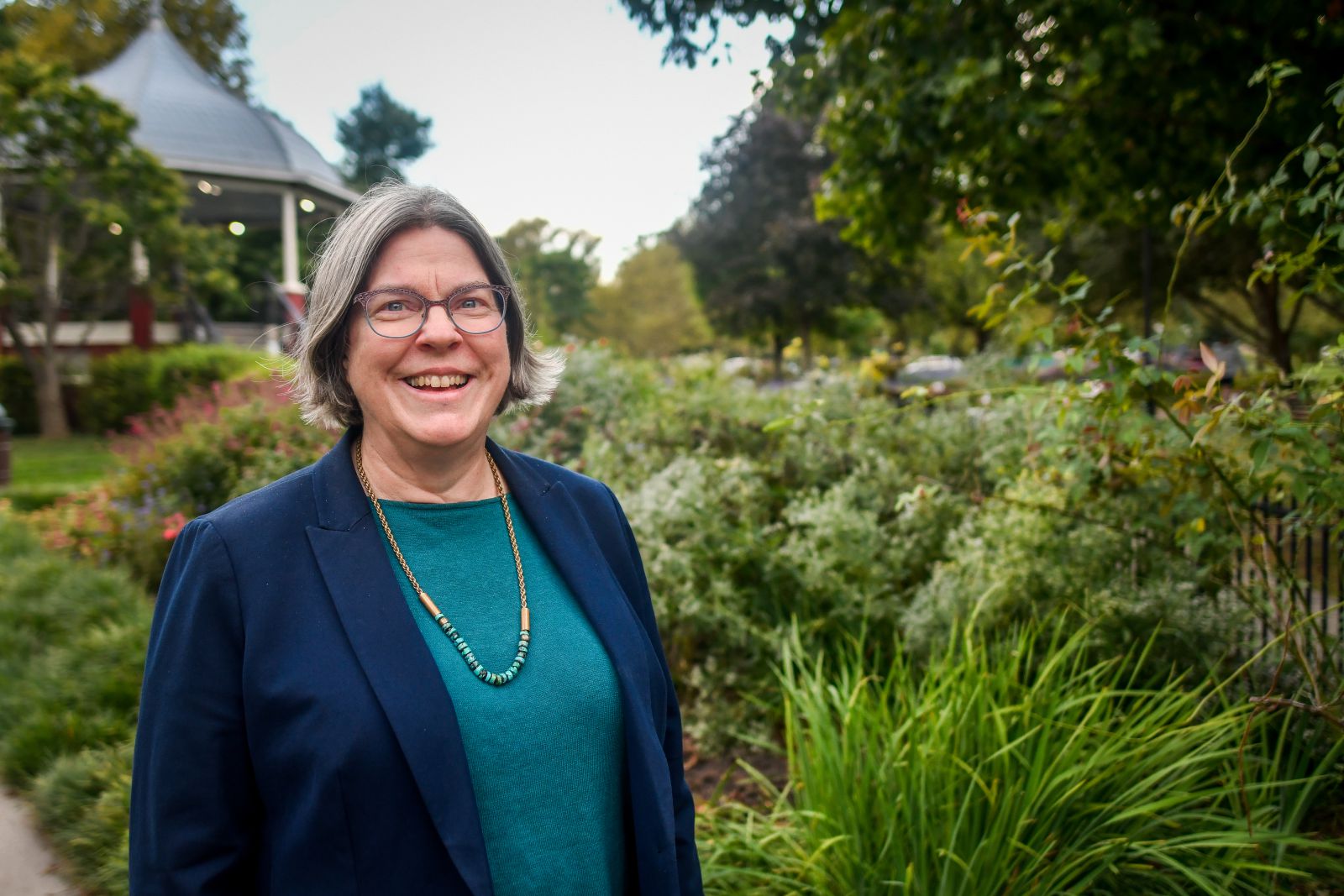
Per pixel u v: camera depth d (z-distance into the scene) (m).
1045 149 5.32
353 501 1.37
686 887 1.55
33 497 8.95
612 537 1.61
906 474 4.86
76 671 4.14
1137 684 3.12
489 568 1.42
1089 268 13.40
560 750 1.34
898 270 26.22
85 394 16.20
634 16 4.70
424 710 1.22
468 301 1.42
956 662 3.24
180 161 20.44
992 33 4.39
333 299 1.39
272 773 1.21
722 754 3.61
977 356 6.34
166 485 6.75
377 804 1.20
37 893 2.83
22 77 15.55
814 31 4.75
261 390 7.96
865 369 6.85
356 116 38.62
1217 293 15.67
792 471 4.88
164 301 18.36
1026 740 2.43
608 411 6.99
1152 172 5.24
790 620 3.99
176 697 1.22
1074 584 3.28
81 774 3.29
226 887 1.24
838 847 2.26
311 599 1.27
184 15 31.92
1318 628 2.67
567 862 1.33
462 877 1.19
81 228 16.86
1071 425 3.32
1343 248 2.44
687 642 4.08
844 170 5.69
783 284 27.94
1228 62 4.38
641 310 53.66
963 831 2.19
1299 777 2.62
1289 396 2.63
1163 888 2.31
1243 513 3.00
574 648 1.40
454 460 1.44
